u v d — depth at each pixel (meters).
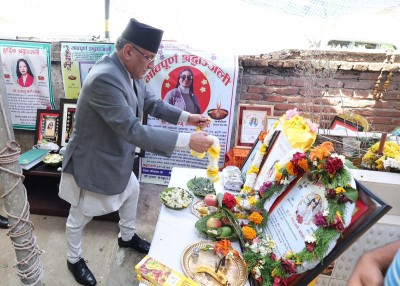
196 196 1.58
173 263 1.12
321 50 2.40
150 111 1.85
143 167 2.79
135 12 2.07
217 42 2.20
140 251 2.06
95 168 1.52
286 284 0.96
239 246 1.24
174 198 1.49
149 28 1.36
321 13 1.82
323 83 2.50
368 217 0.83
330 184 0.95
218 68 2.44
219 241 1.19
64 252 2.04
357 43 2.47
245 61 2.46
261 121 2.54
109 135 1.49
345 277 1.31
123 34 1.39
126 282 1.84
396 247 0.68
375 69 2.43
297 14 1.88
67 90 2.55
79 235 1.75
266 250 1.06
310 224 0.97
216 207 1.36
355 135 1.64
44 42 2.43
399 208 1.18
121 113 1.31
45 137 2.54
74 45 2.39
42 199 2.46
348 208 0.88
